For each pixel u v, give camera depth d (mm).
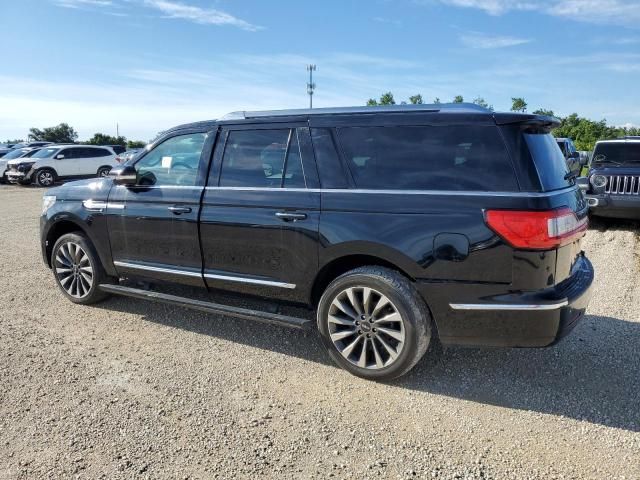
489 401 3396
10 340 4359
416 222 3371
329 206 3650
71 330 4609
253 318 4031
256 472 2689
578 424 3129
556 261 3189
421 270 3363
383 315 3553
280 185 3908
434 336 4406
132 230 4668
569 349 4145
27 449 2865
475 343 3373
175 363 3953
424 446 2916
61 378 3689
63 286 5340
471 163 3314
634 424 3121
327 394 3492
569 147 14172
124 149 24750
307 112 3912
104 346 4266
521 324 3203
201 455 2824
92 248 5062
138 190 4645
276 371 3828
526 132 3322
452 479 2637
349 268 3807
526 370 3812
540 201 3119
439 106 3547
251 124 4113
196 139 4395
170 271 4477
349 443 2943
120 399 3402
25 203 15336
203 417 3197
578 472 2688
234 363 3959
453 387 3576
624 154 9750
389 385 3611
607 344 4234
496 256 3182
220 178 4211
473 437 2998
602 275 6359
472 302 3273
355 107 3795
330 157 3732
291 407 3324
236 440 2963
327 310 3729
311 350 4199
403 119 3557
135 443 2926
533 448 2895
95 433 3018
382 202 3486
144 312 5070
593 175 9375
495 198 3191
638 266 6809
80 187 5152
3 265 6996
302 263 3781
